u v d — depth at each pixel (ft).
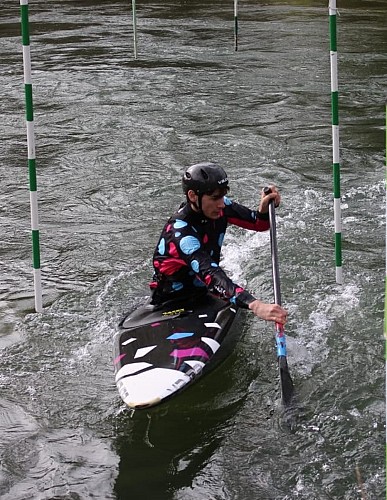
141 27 60.80
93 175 28.09
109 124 34.35
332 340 16.52
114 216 24.22
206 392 14.96
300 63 46.32
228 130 33.09
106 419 14.28
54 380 15.48
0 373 15.70
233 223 16.90
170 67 45.75
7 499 12.23
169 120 34.76
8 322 17.69
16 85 42.19
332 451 13.15
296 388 14.92
